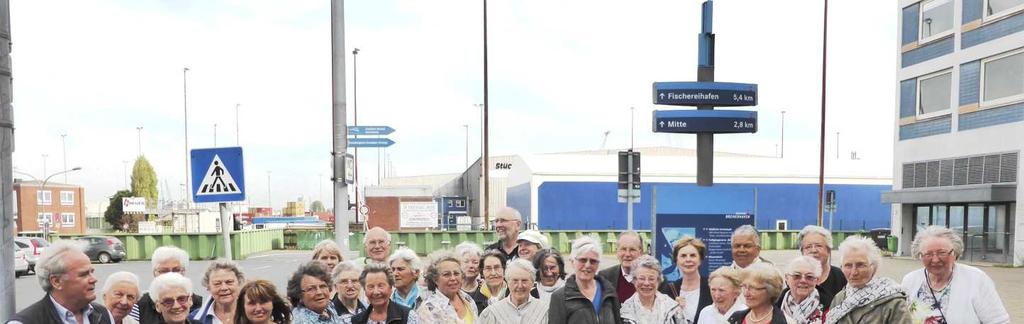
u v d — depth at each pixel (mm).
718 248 8914
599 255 4773
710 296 5332
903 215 23469
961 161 20891
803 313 4754
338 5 8289
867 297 4133
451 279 5078
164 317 4309
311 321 4465
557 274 5523
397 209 31875
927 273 4805
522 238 6359
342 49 8297
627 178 10375
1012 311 10461
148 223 43656
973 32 20484
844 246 4324
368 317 4652
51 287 3520
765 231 29031
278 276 16938
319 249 6012
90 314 3730
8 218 3334
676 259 5449
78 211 60656
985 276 4621
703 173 11016
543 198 34562
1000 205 19719
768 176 35406
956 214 21406
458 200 46000
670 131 10938
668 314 4949
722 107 11148
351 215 33062
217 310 4797
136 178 76875
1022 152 18734
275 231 29875
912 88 23062
